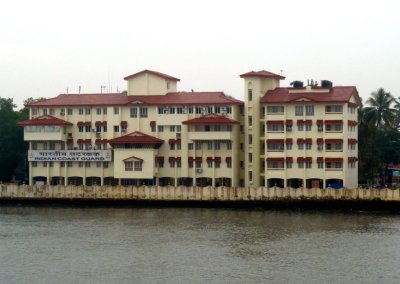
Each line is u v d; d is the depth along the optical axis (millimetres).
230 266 98500
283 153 167375
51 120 178500
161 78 180375
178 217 146875
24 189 174500
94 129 179500
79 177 180125
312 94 167625
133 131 177125
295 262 100438
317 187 165000
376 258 102500
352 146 172500
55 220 143750
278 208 160125
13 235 124375
